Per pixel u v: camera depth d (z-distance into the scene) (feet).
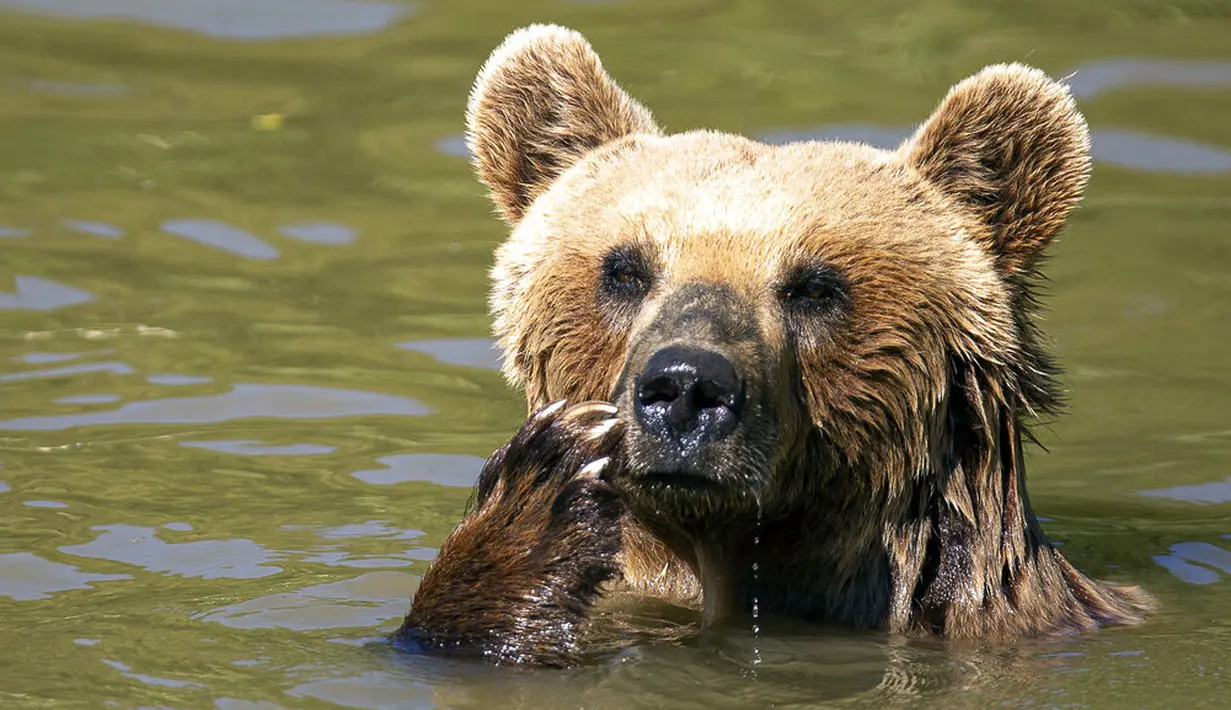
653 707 31.96
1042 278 39.01
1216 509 46.09
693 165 36.88
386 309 58.75
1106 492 47.14
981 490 36.40
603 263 35.96
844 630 36.60
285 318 57.77
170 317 57.47
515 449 35.14
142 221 65.36
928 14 84.43
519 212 41.52
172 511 43.21
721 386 32.17
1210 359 55.11
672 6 87.25
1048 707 32.09
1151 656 34.96
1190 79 74.54
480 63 79.92
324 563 39.91
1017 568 36.60
